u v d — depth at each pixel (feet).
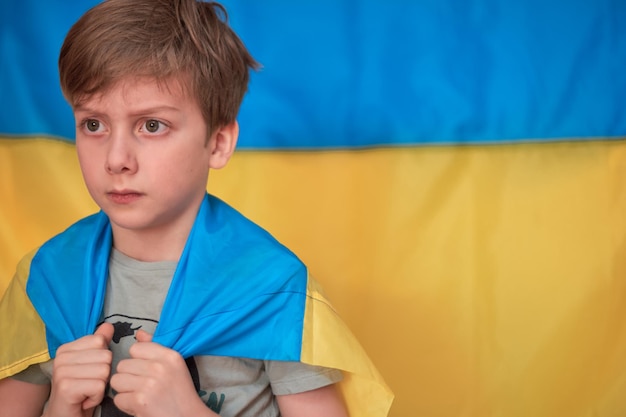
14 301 4.06
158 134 3.49
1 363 3.93
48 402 3.72
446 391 5.30
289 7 5.69
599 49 5.58
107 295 3.80
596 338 5.28
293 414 3.77
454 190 5.53
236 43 3.83
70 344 3.56
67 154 5.63
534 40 5.60
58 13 5.65
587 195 5.45
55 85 5.64
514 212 5.47
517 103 5.57
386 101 5.65
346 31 5.67
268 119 5.69
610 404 5.12
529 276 5.39
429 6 5.64
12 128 5.62
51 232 5.53
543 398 5.24
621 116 5.55
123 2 3.52
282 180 5.65
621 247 5.37
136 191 3.48
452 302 5.40
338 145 5.66
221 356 3.71
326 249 5.55
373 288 5.47
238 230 3.86
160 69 3.43
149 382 3.46
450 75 5.63
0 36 5.63
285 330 3.70
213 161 3.79
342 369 3.71
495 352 5.32
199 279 3.67
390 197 5.56
